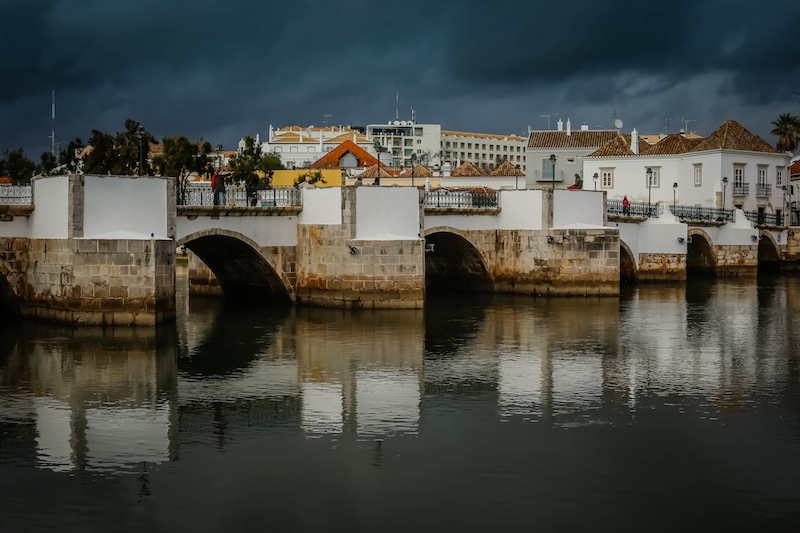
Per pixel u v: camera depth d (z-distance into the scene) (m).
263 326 53.38
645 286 81.38
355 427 32.31
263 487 26.70
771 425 32.69
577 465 28.47
